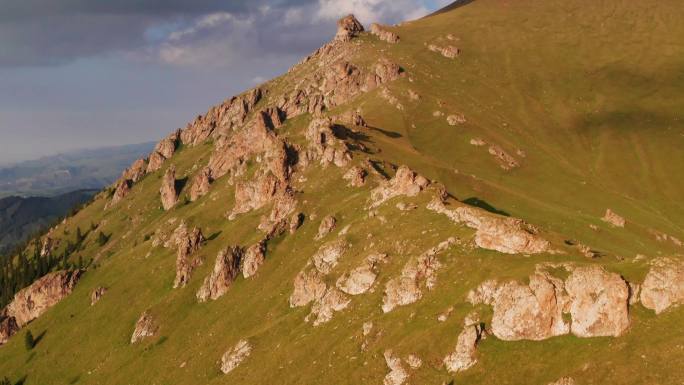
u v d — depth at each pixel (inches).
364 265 5383.9
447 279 4431.6
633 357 2999.5
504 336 3585.1
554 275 3614.7
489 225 4544.8
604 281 3344.0
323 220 7337.6
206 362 6338.6
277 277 7180.1
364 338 4485.7
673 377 2787.9
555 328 3452.3
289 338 5482.3
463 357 3612.2
